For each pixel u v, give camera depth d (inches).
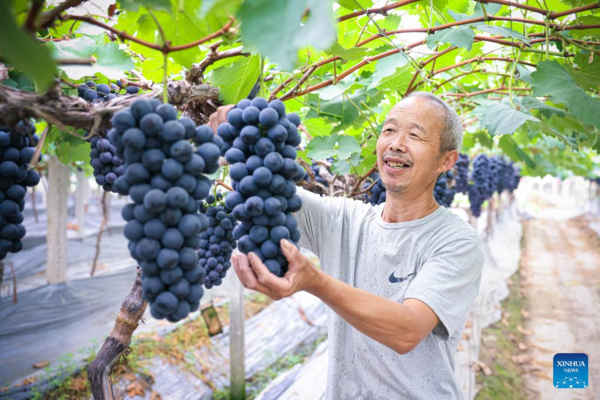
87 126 39.9
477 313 254.8
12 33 22.3
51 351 217.6
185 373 224.5
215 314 173.2
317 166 104.5
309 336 276.5
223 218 63.6
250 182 40.6
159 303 34.7
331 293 45.0
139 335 238.7
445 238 64.7
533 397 233.3
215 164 38.6
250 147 42.4
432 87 96.7
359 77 95.2
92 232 434.3
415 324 51.2
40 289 257.1
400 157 65.5
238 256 39.9
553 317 348.5
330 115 94.4
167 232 34.8
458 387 67.3
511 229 664.4
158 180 34.7
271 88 86.7
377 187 88.8
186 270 36.4
